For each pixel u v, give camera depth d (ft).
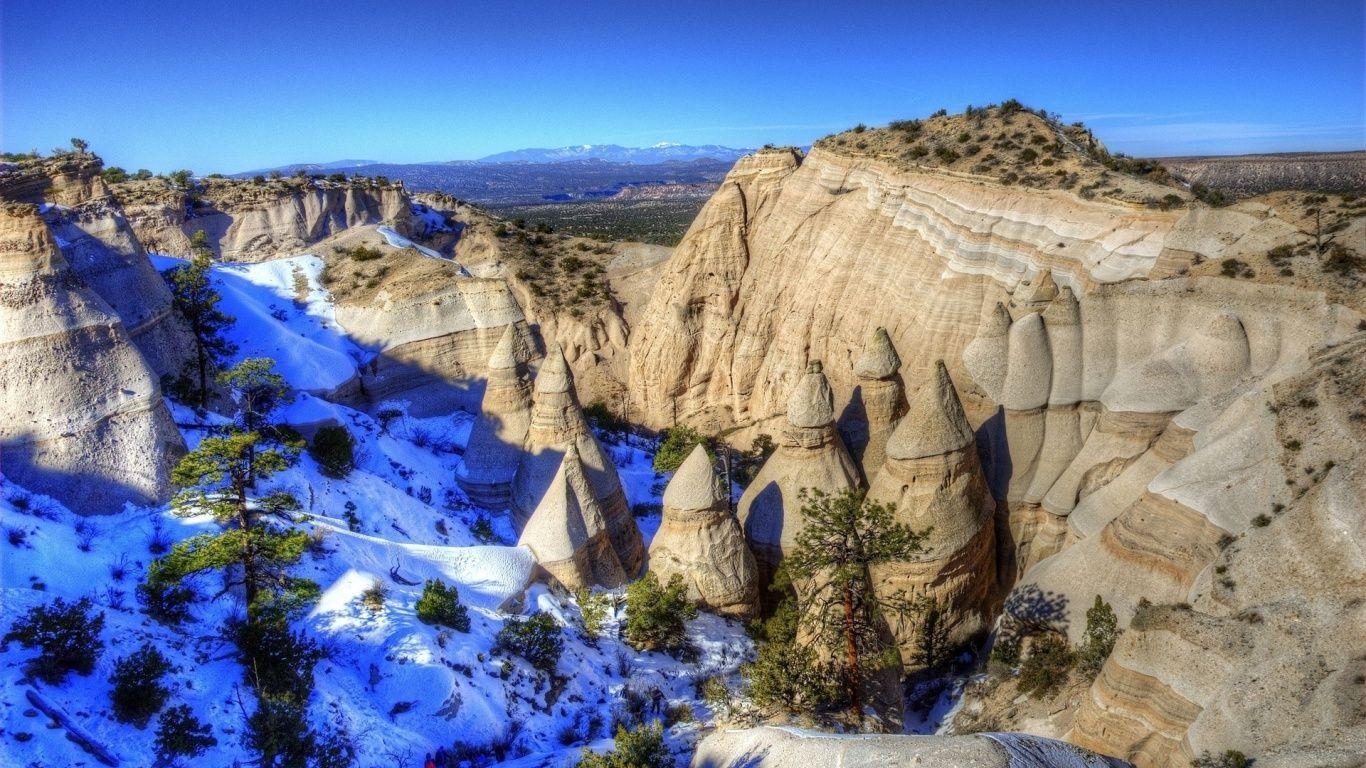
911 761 50.75
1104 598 86.79
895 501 101.71
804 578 90.48
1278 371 92.12
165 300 143.54
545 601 101.55
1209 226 110.42
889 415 124.06
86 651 59.82
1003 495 112.16
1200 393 99.35
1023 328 115.65
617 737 63.67
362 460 137.49
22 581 68.03
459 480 146.82
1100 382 111.14
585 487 111.14
